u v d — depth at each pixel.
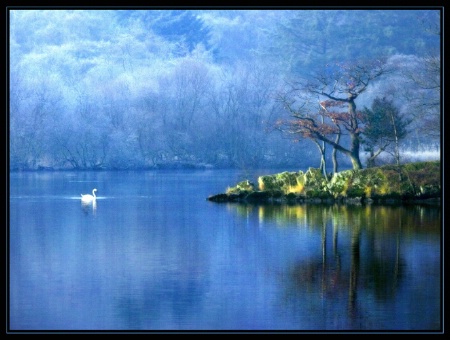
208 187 103.62
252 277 43.06
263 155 144.25
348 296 38.97
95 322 35.94
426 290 39.75
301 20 145.38
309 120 93.19
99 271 44.91
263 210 71.38
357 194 76.62
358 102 124.06
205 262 46.88
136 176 130.12
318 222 61.62
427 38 133.88
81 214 71.50
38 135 146.50
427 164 77.44
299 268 44.81
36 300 39.12
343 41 140.75
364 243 51.66
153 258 48.47
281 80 144.75
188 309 37.47
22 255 49.78
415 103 115.25
